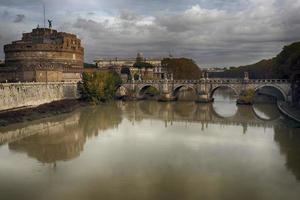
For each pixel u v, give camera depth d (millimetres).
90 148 70562
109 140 78688
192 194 45719
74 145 73562
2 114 101812
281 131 88312
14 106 114750
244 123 103625
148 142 76188
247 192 46250
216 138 80438
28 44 182500
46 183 50062
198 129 93625
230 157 63031
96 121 108125
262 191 46531
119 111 134625
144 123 104938
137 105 157875
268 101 171125
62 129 93062
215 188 47688
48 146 72750
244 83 157000
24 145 73625
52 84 143375
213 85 167000
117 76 192875
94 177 52375
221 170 55312
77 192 46500
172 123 105125
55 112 119438
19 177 52719
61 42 199000
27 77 147750
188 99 191625
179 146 72062
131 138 80938
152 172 54438
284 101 149750
